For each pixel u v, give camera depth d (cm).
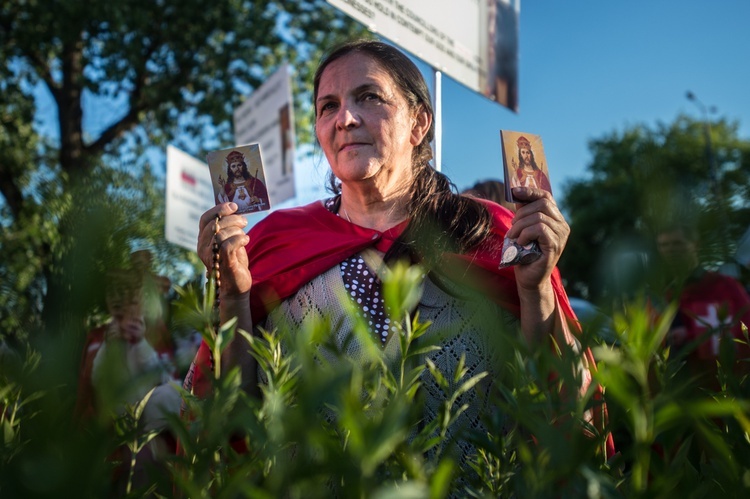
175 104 1412
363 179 174
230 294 156
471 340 145
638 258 53
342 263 172
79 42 1317
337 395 44
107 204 47
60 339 44
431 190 172
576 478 50
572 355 58
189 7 1316
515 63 393
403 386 64
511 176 141
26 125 1349
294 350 60
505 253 142
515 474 65
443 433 65
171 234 592
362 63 178
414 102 182
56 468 34
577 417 54
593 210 3203
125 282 45
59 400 43
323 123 180
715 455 59
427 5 323
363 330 60
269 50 1430
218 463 55
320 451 49
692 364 73
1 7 1305
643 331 50
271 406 55
